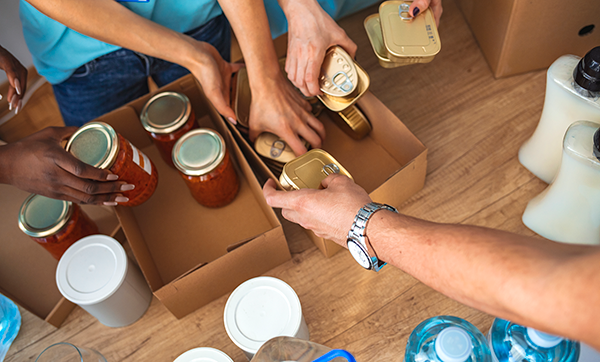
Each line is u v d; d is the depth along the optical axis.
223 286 0.81
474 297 0.36
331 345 0.77
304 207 0.59
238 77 0.92
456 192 0.87
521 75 0.98
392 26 0.81
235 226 0.89
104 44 0.96
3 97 1.32
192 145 0.81
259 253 0.77
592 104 0.65
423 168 0.81
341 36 0.82
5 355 0.83
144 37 0.84
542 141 0.79
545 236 0.79
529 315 0.32
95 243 0.78
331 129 0.97
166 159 0.96
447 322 0.62
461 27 1.08
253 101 0.84
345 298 0.80
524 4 0.81
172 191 0.94
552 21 0.85
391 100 1.02
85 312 0.86
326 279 0.83
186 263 0.86
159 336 0.82
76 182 0.71
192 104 0.99
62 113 1.13
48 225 0.78
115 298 0.75
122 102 1.12
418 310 0.77
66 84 1.05
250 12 0.76
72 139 0.76
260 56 0.80
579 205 0.69
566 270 0.31
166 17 0.98
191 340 0.81
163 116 0.87
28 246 0.91
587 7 0.83
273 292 0.69
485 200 0.86
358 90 0.81
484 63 1.02
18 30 1.27
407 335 0.75
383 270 0.82
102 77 1.03
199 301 0.81
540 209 0.76
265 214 0.89
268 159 0.86
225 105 0.86
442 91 1.00
